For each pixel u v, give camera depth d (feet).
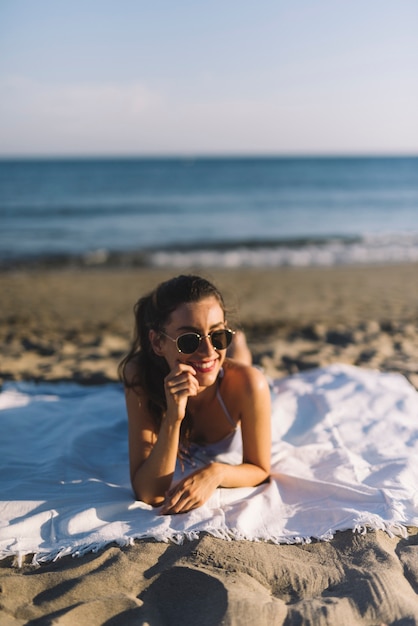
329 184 173.17
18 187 156.25
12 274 45.21
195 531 8.29
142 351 9.82
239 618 6.55
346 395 13.06
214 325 8.80
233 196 131.44
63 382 16.15
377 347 19.81
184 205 110.22
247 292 35.06
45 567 7.81
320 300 31.91
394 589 7.04
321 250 58.65
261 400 9.48
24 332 24.00
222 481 9.16
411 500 8.95
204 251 58.39
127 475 10.36
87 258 53.52
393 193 140.56
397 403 12.77
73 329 24.82
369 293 34.45
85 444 11.28
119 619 6.73
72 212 96.99
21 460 10.79
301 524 8.66
